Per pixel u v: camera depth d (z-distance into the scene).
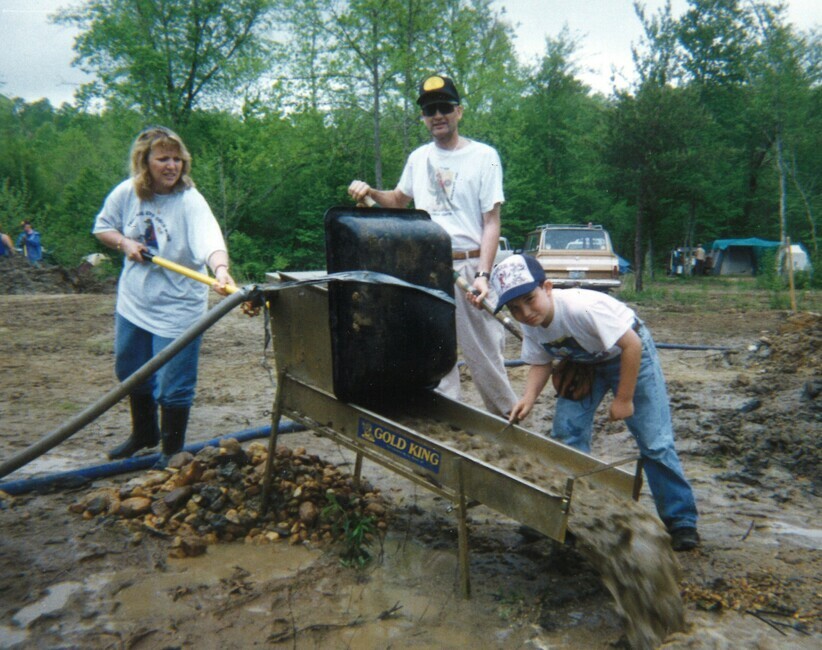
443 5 26.08
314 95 29.78
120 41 29.89
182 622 2.84
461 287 3.99
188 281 4.42
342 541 3.60
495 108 37.34
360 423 3.34
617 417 3.37
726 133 38.56
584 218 44.09
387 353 3.42
